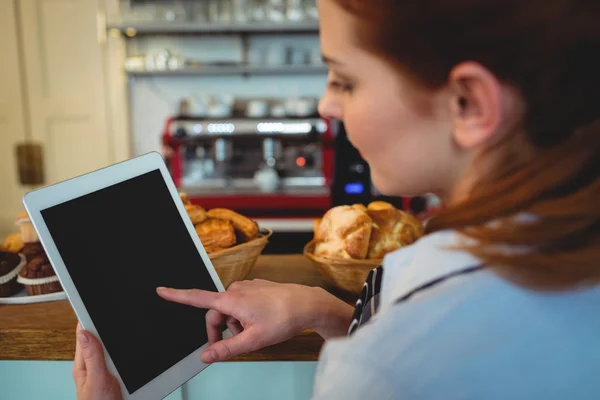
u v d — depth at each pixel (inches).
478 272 11.9
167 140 114.3
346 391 11.4
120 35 124.8
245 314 24.2
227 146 116.3
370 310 20.0
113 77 127.0
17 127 127.3
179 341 24.0
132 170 25.2
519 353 10.9
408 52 12.0
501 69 11.4
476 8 11.1
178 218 26.4
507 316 11.2
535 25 10.9
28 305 34.5
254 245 34.6
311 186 116.1
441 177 13.6
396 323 11.8
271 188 113.8
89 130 128.7
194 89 132.0
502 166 12.6
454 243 13.0
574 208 11.6
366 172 80.0
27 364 33.3
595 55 11.2
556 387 10.8
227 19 120.2
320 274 39.8
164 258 25.0
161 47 131.6
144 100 131.7
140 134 132.9
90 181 23.4
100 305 21.8
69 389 33.4
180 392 33.9
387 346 11.5
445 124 12.7
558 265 11.2
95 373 20.8
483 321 11.2
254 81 131.8
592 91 11.4
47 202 21.5
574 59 11.2
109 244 23.1
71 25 124.7
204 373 34.0
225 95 129.6
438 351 11.1
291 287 26.3
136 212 24.6
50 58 125.6
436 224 13.8
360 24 12.4
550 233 11.5
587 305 11.1
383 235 34.2
